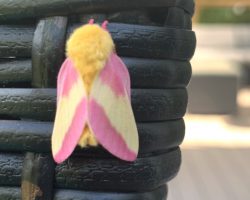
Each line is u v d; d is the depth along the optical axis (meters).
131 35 0.07
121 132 0.06
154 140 0.07
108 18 0.07
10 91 0.07
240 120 0.44
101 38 0.06
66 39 0.07
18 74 0.07
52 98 0.07
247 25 0.80
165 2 0.07
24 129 0.07
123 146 0.06
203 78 0.46
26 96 0.07
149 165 0.07
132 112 0.06
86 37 0.06
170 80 0.07
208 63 0.53
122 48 0.07
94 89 0.06
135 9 0.07
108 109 0.06
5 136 0.07
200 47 0.71
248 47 0.72
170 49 0.07
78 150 0.07
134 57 0.07
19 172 0.07
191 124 0.42
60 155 0.06
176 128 0.07
